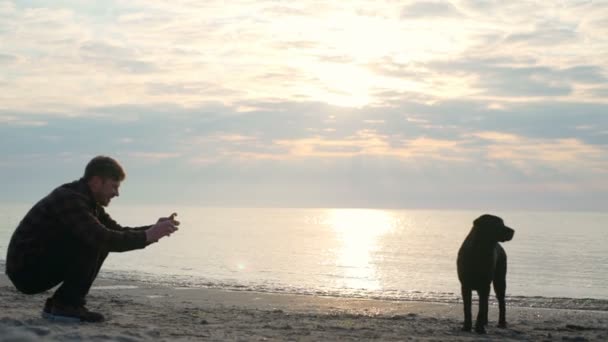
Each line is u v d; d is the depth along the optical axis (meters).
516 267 37.19
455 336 7.69
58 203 6.24
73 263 6.53
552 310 12.88
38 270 6.36
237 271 29.38
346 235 90.75
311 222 175.88
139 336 6.14
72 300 6.73
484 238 7.98
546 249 58.31
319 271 31.53
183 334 6.75
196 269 29.44
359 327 8.45
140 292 14.41
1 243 46.94
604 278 30.55
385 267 35.69
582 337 7.80
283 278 26.20
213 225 127.19
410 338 7.31
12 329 5.77
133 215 194.12
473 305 13.84
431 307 12.82
